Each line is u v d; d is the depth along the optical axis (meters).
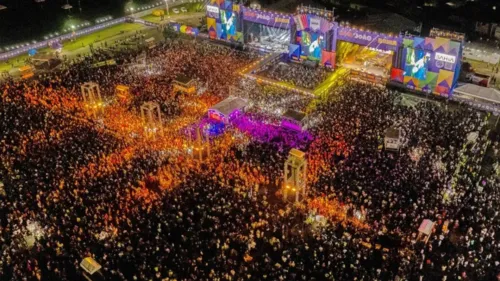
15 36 82.50
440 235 36.44
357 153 46.22
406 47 58.97
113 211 40.25
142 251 36.75
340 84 62.50
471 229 36.78
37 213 39.94
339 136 49.09
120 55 73.56
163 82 63.00
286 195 41.62
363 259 35.91
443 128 49.72
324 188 42.19
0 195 42.75
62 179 43.34
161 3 97.56
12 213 40.47
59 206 40.56
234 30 74.62
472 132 48.59
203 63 68.44
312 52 67.88
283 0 85.31
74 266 36.22
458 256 35.31
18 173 44.56
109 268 35.59
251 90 60.62
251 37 76.25
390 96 57.72
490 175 44.12
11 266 36.44
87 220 39.28
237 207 40.62
